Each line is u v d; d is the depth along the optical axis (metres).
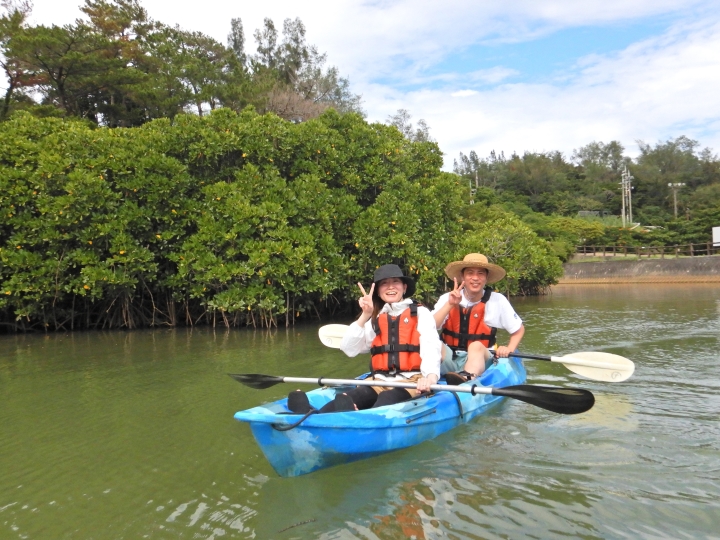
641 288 27.02
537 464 4.30
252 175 13.26
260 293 12.80
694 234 47.06
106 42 23.28
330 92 43.22
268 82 34.09
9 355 9.86
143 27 31.84
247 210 12.59
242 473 4.31
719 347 8.85
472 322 6.43
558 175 83.06
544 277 23.30
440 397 5.06
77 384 7.38
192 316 14.24
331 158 14.26
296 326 13.45
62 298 12.87
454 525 3.44
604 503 3.67
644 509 3.58
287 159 14.20
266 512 3.67
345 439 4.23
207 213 12.95
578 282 35.38
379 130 16.09
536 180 82.00
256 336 11.77
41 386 7.32
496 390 4.66
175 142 13.52
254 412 3.98
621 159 97.31
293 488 4.00
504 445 4.71
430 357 4.98
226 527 3.50
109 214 12.58
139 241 12.82
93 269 12.23
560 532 3.33
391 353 5.11
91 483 4.21
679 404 5.79
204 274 12.67
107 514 3.72
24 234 12.30
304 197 13.26
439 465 4.32
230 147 13.55
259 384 5.27
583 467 4.23
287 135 14.14
